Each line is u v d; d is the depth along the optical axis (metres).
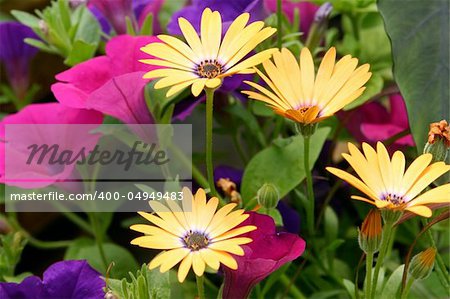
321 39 0.67
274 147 0.60
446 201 0.45
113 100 0.56
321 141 0.60
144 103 0.58
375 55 0.69
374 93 0.65
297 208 0.67
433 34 0.58
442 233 0.64
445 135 0.50
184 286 0.63
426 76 0.58
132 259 0.67
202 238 0.46
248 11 0.60
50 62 0.88
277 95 0.51
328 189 0.68
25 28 0.75
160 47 0.50
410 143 0.63
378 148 0.48
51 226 0.85
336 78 0.51
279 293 0.64
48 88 0.90
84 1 0.68
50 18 0.67
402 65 0.58
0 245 0.70
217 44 0.50
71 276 0.55
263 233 0.51
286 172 0.60
